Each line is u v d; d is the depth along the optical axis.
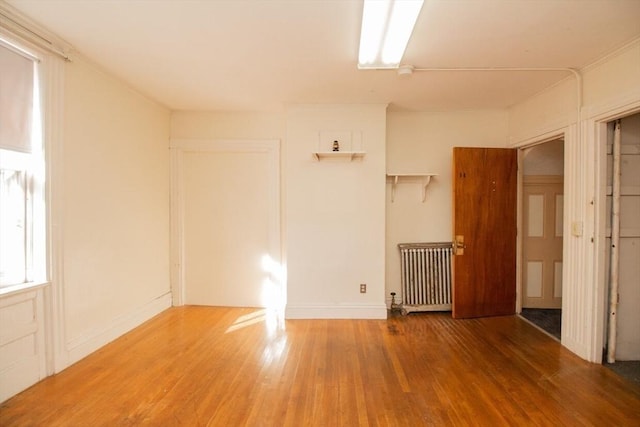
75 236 2.74
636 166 2.82
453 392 2.35
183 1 1.97
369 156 3.89
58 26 2.27
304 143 3.89
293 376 2.56
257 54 2.65
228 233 4.33
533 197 4.27
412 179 4.22
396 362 2.80
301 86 3.33
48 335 2.50
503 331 3.51
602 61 2.67
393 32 2.21
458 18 2.12
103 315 3.09
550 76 3.04
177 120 4.29
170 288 4.33
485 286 3.97
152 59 2.76
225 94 3.60
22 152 2.34
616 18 2.11
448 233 4.25
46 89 2.44
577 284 2.95
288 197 3.91
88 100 2.87
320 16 2.10
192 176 4.33
